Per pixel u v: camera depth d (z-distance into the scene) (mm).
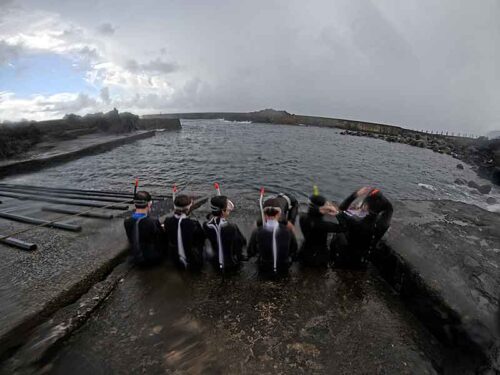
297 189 9641
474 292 2584
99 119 23469
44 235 4172
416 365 2180
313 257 3420
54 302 2680
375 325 2602
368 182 11266
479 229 4023
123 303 2859
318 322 2615
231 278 3248
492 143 19875
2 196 6801
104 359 2201
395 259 3207
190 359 2205
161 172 11570
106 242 3906
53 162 12461
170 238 3250
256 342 2377
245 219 5082
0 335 2223
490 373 1951
